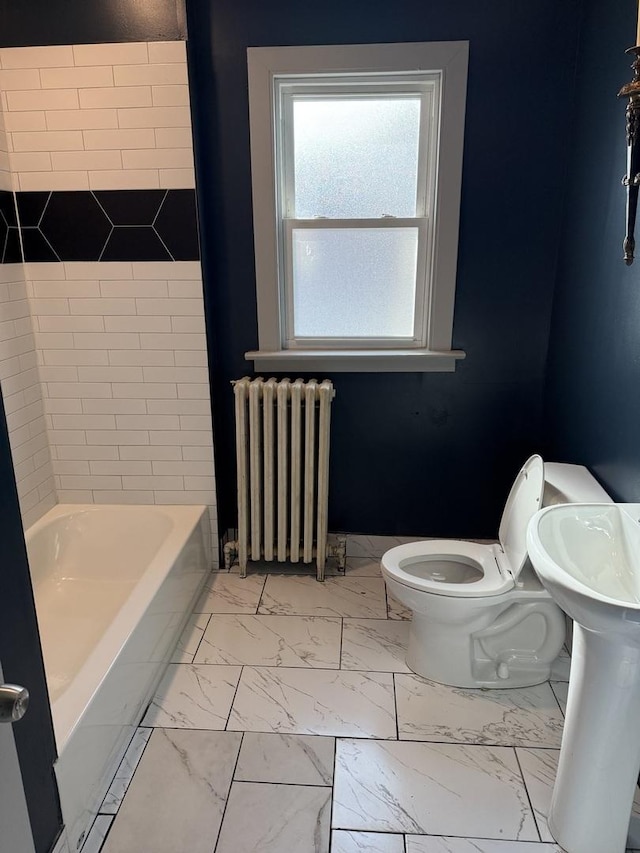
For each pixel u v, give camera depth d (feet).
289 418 8.63
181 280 8.08
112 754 5.58
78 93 7.52
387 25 7.46
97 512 8.76
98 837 5.01
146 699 6.39
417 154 8.09
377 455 9.11
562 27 7.36
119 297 8.20
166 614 7.04
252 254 8.39
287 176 8.27
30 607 4.22
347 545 9.50
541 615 6.54
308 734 6.04
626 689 4.34
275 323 8.55
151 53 7.36
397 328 8.77
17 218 7.95
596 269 6.81
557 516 5.13
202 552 8.66
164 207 7.84
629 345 5.96
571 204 7.60
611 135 6.43
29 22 7.36
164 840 4.98
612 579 5.09
